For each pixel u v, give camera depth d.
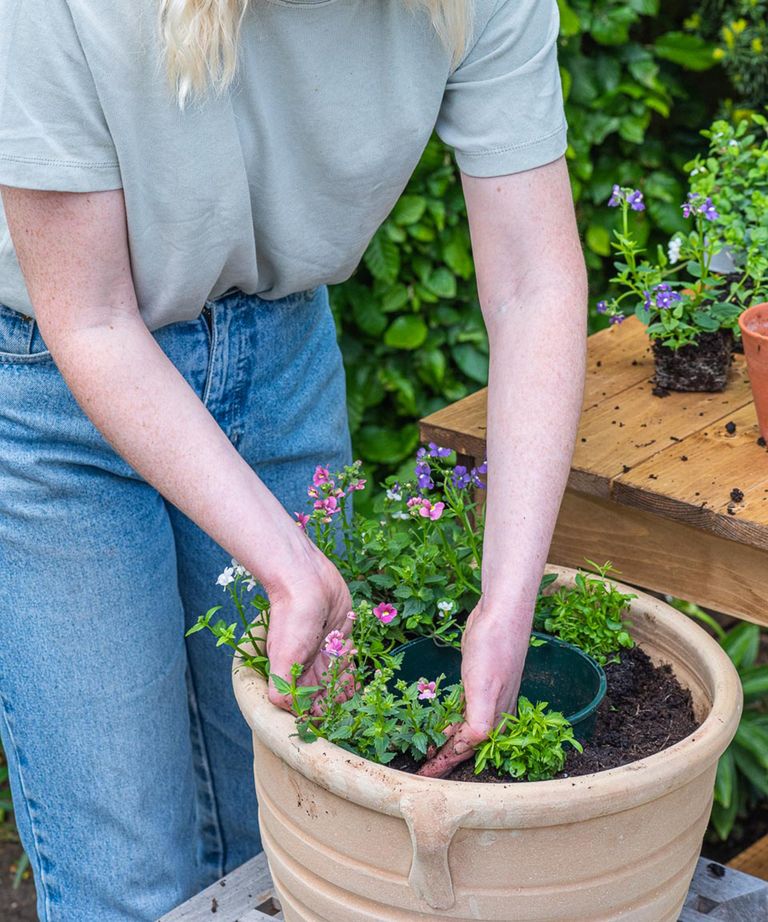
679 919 1.31
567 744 1.15
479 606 1.16
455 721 1.10
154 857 1.58
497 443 1.22
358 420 2.67
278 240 1.31
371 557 1.33
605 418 1.60
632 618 1.32
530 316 1.26
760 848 1.97
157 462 1.14
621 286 2.82
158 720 1.53
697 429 1.56
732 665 1.20
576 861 1.01
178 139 1.14
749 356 1.44
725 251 1.77
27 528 1.41
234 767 1.75
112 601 1.44
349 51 1.18
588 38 2.66
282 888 1.18
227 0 1.07
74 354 1.15
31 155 1.09
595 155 2.73
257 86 1.17
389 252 2.51
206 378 1.41
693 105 2.80
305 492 1.60
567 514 1.55
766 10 2.57
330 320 1.62
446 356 2.74
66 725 1.49
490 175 1.27
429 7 1.15
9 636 1.47
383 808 1.00
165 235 1.21
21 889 2.39
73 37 1.07
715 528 1.35
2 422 1.39
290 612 1.10
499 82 1.24
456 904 1.03
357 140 1.24
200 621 1.21
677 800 1.05
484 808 0.97
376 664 1.19
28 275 1.16
